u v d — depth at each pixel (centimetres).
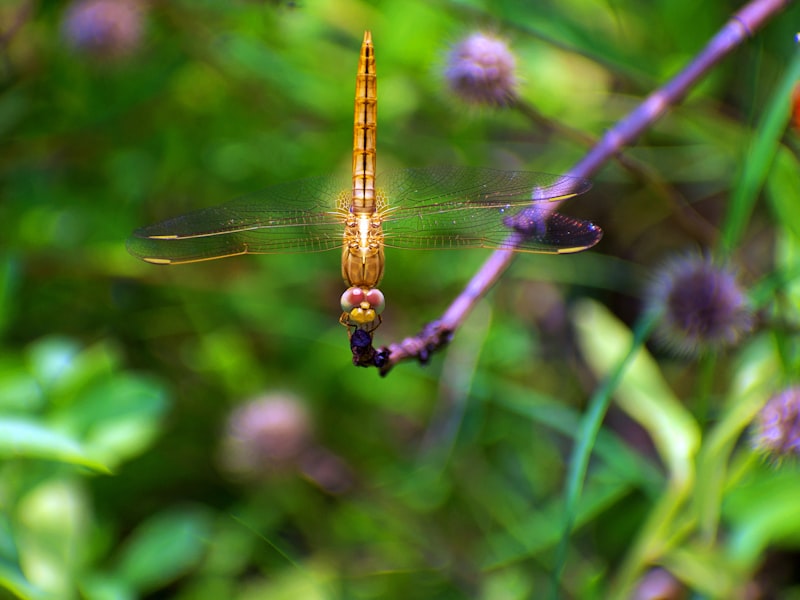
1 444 57
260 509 63
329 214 57
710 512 58
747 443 60
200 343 65
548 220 56
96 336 65
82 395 60
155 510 63
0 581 57
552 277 65
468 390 62
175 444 64
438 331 55
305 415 63
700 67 59
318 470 63
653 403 60
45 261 64
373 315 55
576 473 57
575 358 65
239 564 61
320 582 61
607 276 65
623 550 62
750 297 59
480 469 63
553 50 65
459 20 65
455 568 62
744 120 64
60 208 65
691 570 59
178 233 57
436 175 57
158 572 59
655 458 63
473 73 60
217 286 65
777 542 60
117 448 59
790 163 60
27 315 65
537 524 62
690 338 58
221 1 65
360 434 64
